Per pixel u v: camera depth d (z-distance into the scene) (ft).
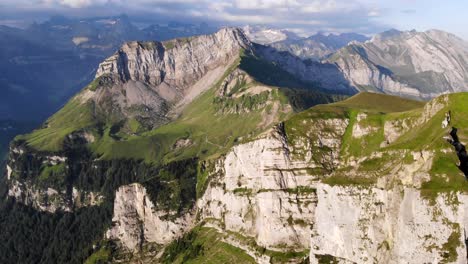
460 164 595.88
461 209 545.44
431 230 561.84
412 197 581.12
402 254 581.94
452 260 540.93
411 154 636.48
